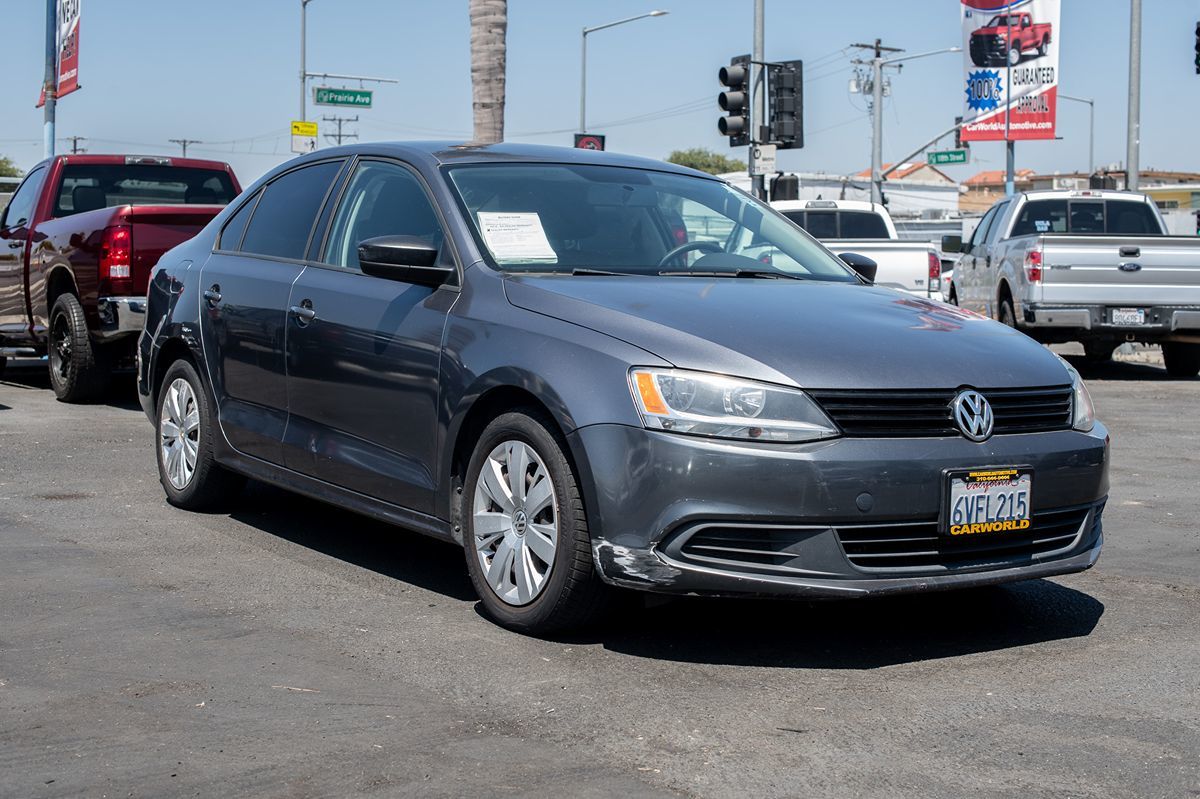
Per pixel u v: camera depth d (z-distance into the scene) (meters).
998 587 5.41
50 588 5.18
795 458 4.13
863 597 4.18
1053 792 3.32
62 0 21.28
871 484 4.16
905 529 4.27
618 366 4.32
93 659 4.30
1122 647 4.60
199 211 10.69
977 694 4.08
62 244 11.09
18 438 9.16
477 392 4.70
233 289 6.26
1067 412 4.66
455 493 4.90
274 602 5.04
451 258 5.15
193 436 6.65
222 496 6.64
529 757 3.52
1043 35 43.72
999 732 3.74
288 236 6.18
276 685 4.07
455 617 4.85
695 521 4.15
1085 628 4.84
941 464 4.26
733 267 5.52
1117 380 15.08
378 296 5.36
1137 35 24.66
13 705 3.87
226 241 6.68
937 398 4.34
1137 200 16.92
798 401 4.19
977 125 44.44
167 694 3.97
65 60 21.30
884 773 3.44
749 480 4.12
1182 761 3.54
